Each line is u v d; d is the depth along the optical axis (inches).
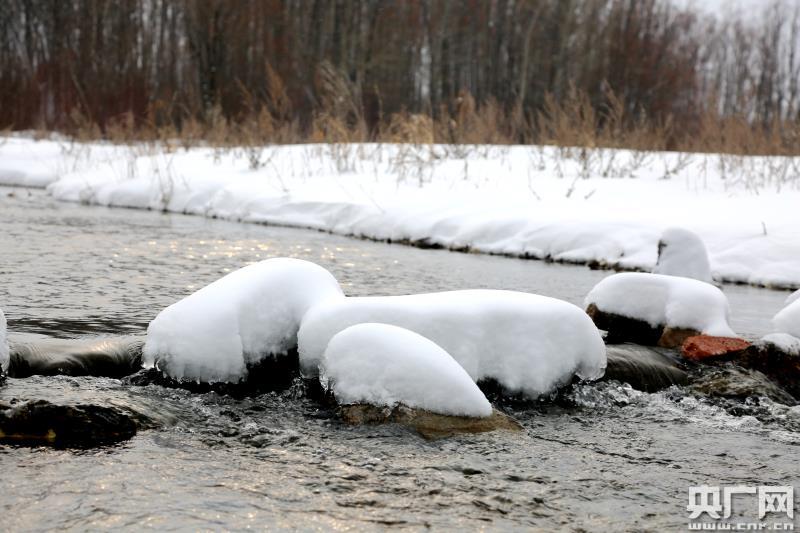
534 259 492.1
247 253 466.3
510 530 163.5
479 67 2028.8
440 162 719.1
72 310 304.2
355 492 176.7
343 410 215.5
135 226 569.3
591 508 175.6
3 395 210.7
